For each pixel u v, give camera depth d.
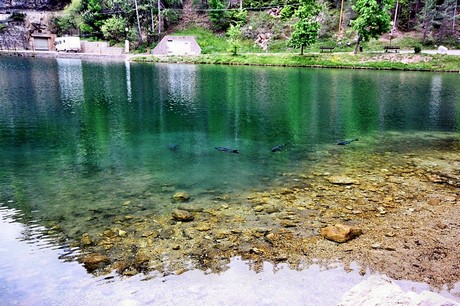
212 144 11.84
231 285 4.39
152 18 68.50
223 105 19.31
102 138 12.40
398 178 8.45
